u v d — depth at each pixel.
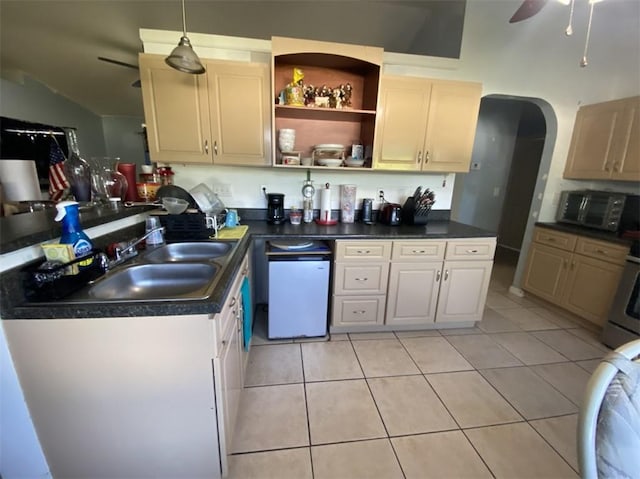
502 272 3.96
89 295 0.99
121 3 2.57
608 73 2.70
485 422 1.53
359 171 2.58
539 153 4.37
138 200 1.91
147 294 1.32
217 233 1.92
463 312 2.37
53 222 1.08
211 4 2.60
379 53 2.05
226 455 1.14
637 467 0.55
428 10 2.76
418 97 2.19
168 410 1.04
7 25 2.83
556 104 2.72
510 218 4.91
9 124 3.19
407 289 2.24
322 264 2.09
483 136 4.46
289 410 1.56
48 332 0.91
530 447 1.40
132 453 1.08
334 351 2.08
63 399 0.99
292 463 1.29
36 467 1.04
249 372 1.85
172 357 0.98
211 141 2.04
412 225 2.47
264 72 1.98
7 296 0.88
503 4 2.40
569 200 2.82
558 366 2.00
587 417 0.58
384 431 1.46
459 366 1.97
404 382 1.80
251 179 2.47
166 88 1.92
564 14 2.51
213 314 0.96
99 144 5.22
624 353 0.62
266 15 2.75
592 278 2.44
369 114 2.28
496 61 2.50
